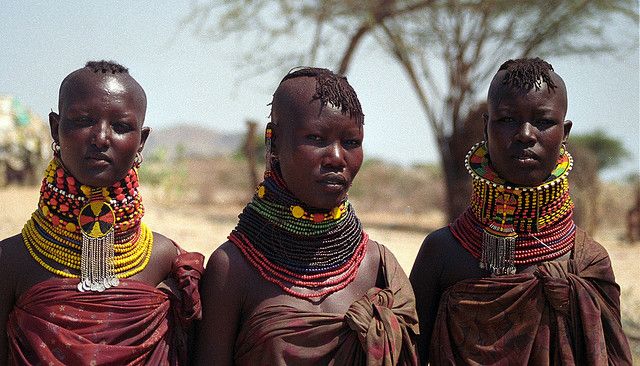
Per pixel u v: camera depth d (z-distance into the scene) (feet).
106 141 9.90
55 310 9.98
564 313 11.03
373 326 10.16
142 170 82.58
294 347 10.21
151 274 10.78
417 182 107.14
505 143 10.96
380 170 108.78
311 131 10.13
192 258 10.86
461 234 11.76
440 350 11.57
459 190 52.90
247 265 10.66
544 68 11.05
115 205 10.36
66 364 9.84
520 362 10.98
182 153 104.06
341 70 60.70
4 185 52.95
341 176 10.23
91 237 10.23
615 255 44.39
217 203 87.56
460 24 53.42
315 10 57.06
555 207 11.37
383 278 11.14
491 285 11.18
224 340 10.63
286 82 10.53
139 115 10.28
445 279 11.83
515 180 11.07
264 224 10.69
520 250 11.36
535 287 11.05
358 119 10.35
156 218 43.29
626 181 97.71
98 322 10.00
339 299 10.62
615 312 11.40
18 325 10.14
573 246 11.44
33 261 10.29
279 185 10.66
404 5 55.26
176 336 10.76
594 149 117.50
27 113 55.52
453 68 53.42
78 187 10.22
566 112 11.22
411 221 76.18
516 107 10.87
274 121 10.59
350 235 10.90
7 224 33.01
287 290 10.49
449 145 53.83
